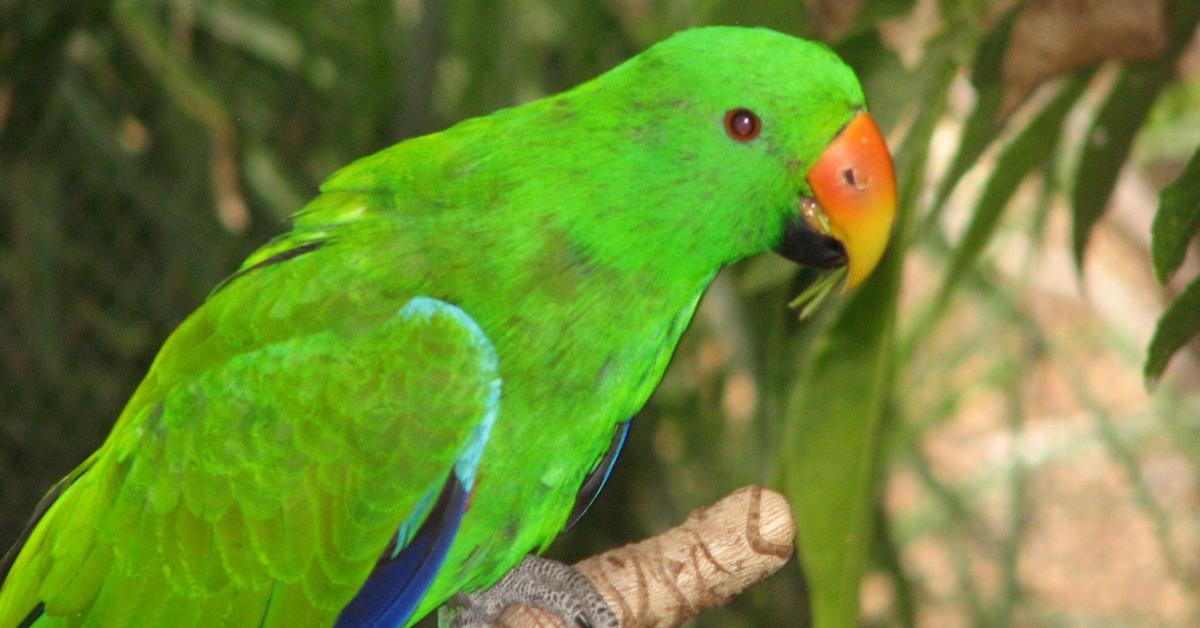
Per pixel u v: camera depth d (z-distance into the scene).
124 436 1.71
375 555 1.71
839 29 1.79
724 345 2.02
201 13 2.01
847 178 1.71
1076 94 1.82
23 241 2.02
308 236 1.72
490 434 1.71
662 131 1.70
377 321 1.71
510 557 1.73
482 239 1.71
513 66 1.96
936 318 1.88
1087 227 1.85
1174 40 1.81
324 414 1.70
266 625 1.71
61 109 2.01
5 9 1.88
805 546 1.78
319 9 2.01
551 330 1.71
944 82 1.78
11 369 2.04
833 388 1.77
